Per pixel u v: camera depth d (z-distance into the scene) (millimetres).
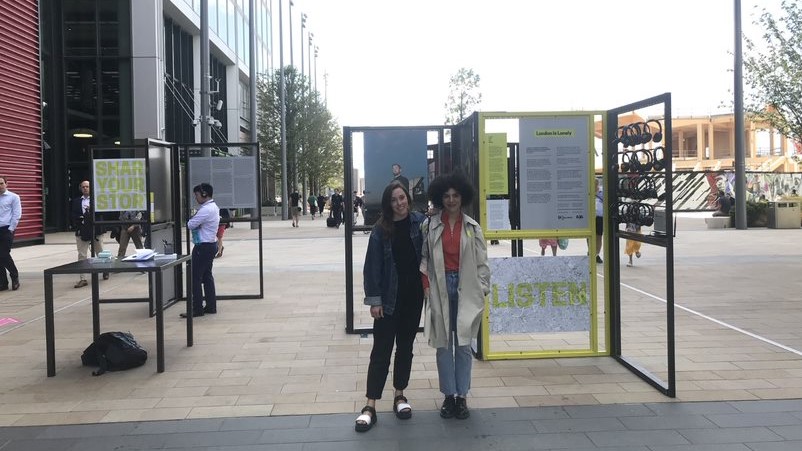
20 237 16922
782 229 22562
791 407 4406
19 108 16391
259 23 45344
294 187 42312
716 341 6301
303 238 21219
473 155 5715
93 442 3936
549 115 5594
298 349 6172
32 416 4406
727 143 72000
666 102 4504
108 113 25391
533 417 4277
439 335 4211
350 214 6801
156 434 4051
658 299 8641
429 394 4820
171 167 8977
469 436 3973
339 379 5195
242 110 42219
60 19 24922
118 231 11297
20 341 6645
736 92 22188
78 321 7621
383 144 6789
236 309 8258
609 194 5672
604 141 5645
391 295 4211
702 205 34594
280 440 3938
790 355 5754
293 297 9141
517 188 6387
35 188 17500
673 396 4633
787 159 54781
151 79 25234
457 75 32469
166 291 8492
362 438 3961
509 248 15492
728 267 11867
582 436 3945
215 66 36469
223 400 4695
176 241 8961
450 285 4277
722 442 3824
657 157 4746
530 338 6621
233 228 28078
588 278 5703
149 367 5582
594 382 5039
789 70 16562
